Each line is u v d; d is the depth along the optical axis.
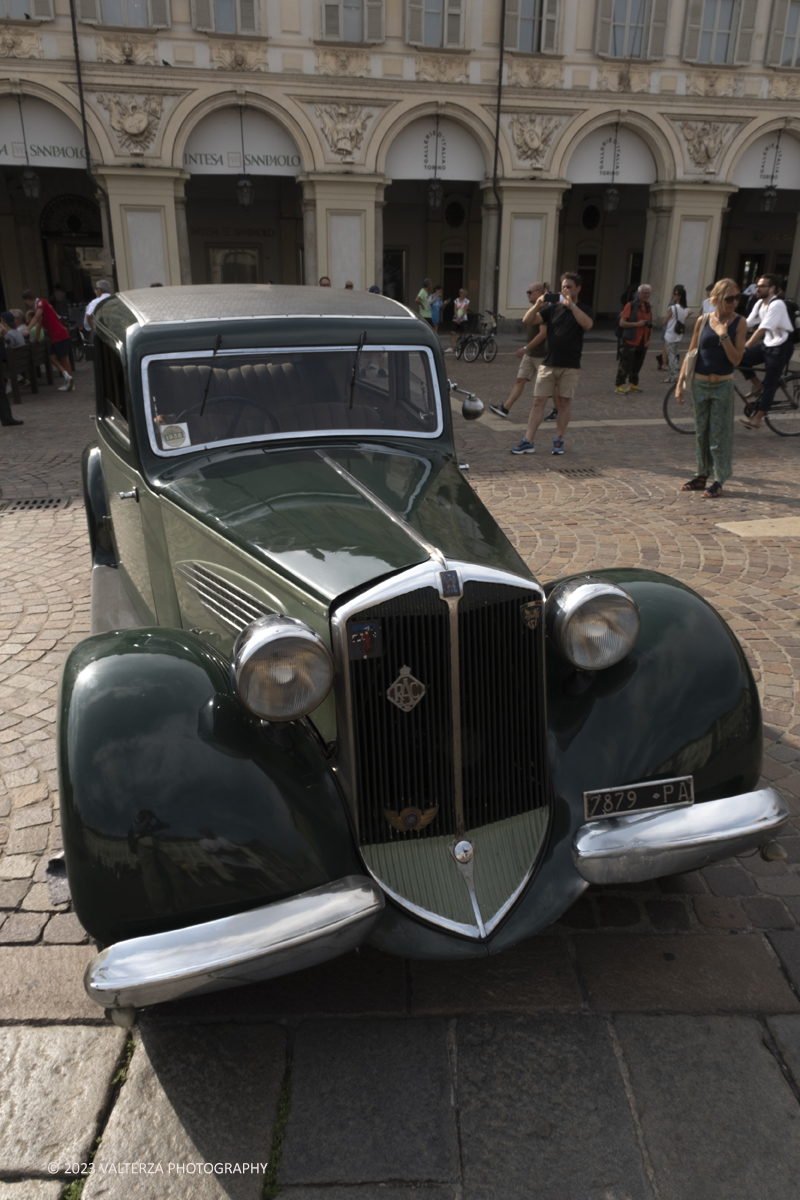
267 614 2.40
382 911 2.12
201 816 1.96
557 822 2.39
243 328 3.22
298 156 20.77
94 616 3.93
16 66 18.48
